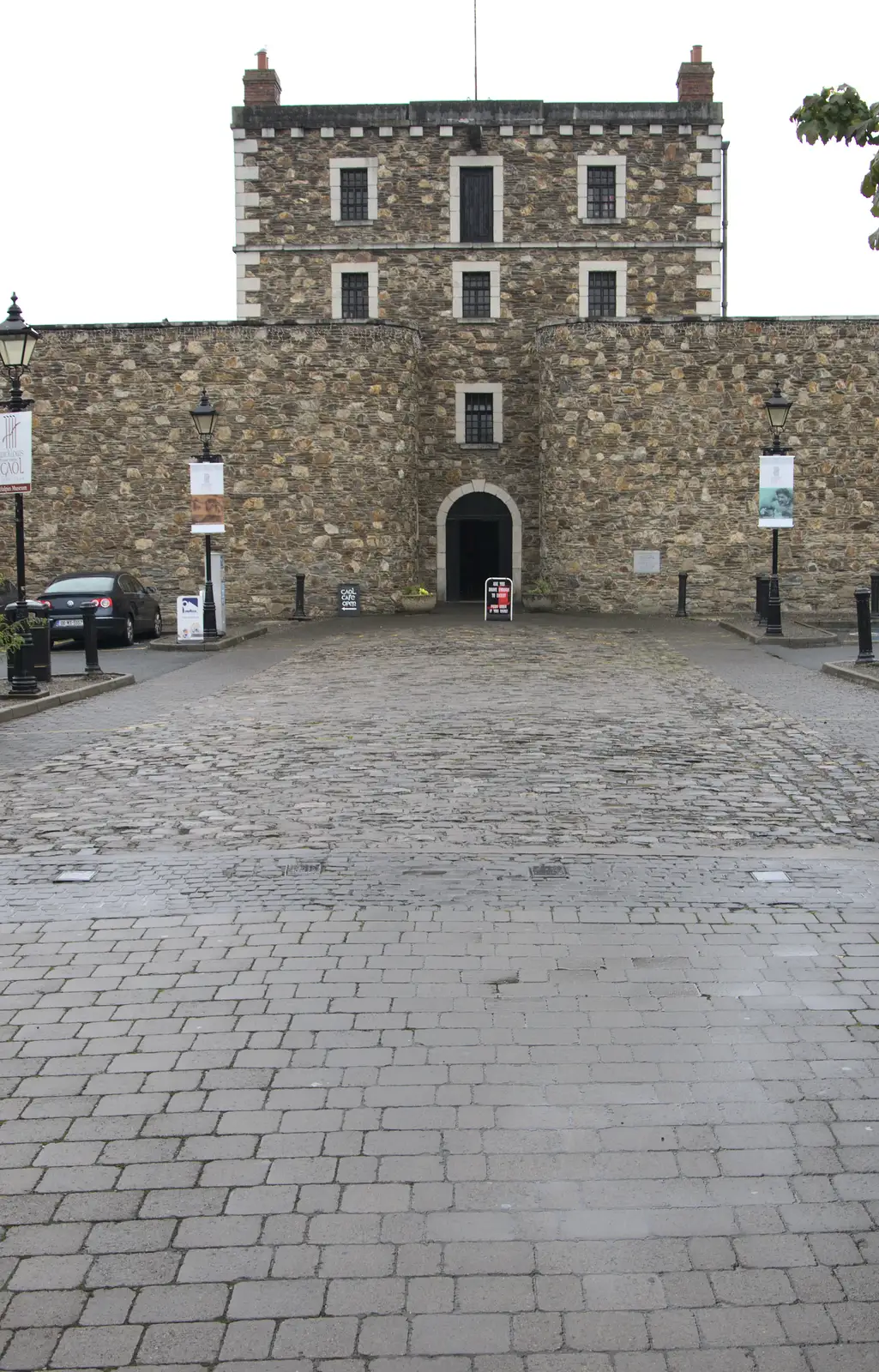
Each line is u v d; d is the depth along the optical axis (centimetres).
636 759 1080
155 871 737
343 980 550
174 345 2883
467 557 3250
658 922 630
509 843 796
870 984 545
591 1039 489
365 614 2889
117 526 2919
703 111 3164
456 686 1589
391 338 2873
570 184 3188
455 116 3180
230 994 536
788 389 2844
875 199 465
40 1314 332
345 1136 416
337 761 1083
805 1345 319
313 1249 358
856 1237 362
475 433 3222
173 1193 385
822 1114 430
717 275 3191
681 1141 413
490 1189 386
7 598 2705
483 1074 460
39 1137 417
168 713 1396
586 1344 321
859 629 1708
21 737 1231
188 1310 333
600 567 2889
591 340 2861
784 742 1159
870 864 745
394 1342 322
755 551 2862
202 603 2280
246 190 3216
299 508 2888
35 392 2916
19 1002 530
